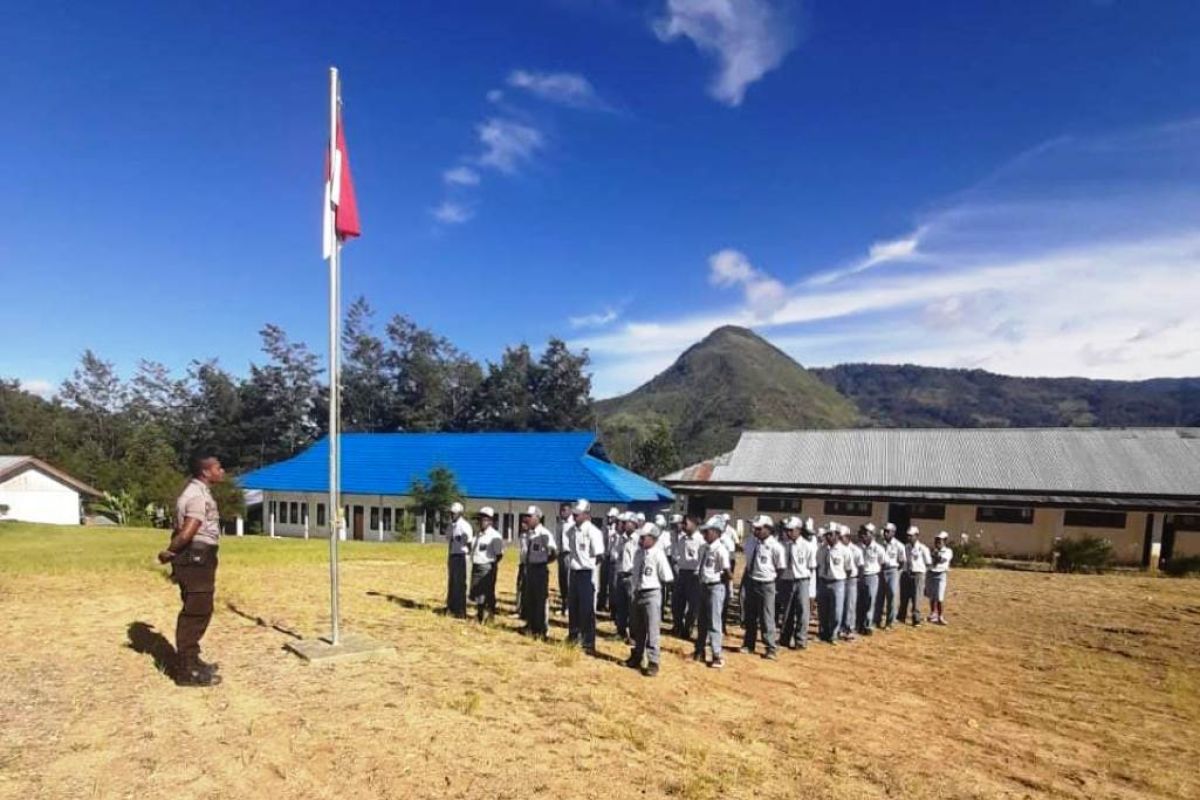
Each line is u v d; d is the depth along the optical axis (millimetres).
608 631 12258
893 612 14594
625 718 6984
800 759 6434
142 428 73125
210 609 6914
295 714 6238
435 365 71312
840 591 12617
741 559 25672
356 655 8172
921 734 7500
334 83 8391
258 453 70188
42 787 4629
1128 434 35250
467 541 11586
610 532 14320
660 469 61094
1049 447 34812
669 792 5352
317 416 72188
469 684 7559
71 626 9016
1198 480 31250
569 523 13438
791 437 39406
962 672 10641
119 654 7750
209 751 5371
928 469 34562
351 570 17312
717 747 6520
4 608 10031
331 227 8336
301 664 7781
